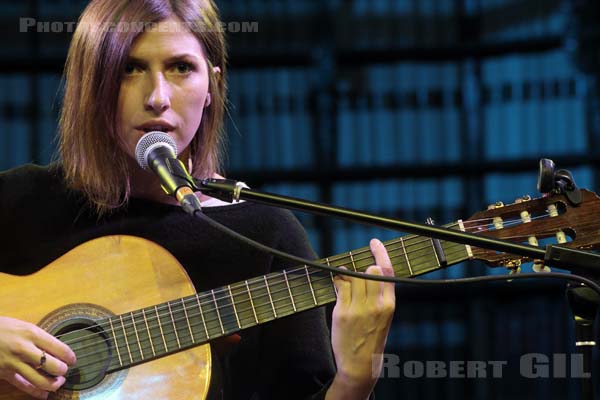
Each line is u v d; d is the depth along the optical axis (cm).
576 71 1159
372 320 429
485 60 1205
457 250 434
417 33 1221
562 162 1166
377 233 1183
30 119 1170
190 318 446
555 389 1170
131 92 463
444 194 1195
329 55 1203
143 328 446
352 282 433
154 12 463
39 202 486
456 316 1198
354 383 437
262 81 1205
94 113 468
